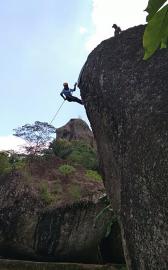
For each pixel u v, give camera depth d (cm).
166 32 153
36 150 1599
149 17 151
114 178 468
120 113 448
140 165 399
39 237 1234
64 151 1675
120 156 443
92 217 1216
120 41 509
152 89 425
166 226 366
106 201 1203
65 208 1232
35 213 1247
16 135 1848
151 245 383
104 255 1223
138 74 451
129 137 425
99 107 496
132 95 440
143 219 393
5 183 1330
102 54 509
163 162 372
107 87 477
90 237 1212
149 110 410
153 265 382
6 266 1167
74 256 1220
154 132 389
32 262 1172
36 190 1292
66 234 1222
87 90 526
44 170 1402
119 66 478
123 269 1114
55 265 1159
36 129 1762
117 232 1197
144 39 153
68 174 1380
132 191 410
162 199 370
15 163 1462
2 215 1263
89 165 1582
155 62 448
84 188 1300
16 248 1241
